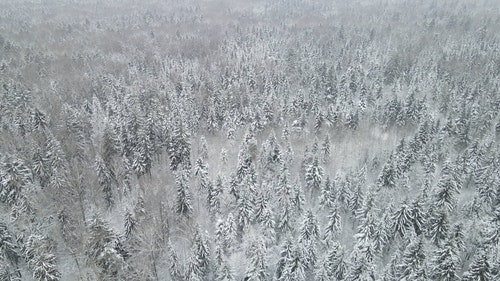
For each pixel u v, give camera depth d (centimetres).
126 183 7056
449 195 6159
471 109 9438
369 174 7844
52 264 4934
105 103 10862
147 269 5278
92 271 5106
